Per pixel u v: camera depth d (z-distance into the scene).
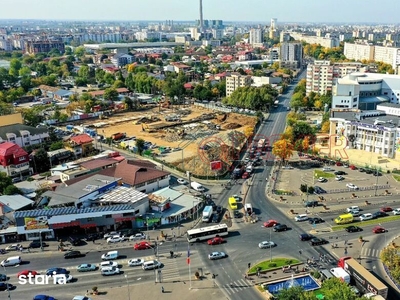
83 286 115.19
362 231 142.38
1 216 151.38
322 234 140.75
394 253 121.88
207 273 120.06
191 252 131.75
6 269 124.44
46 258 130.00
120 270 122.38
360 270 111.19
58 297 110.38
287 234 141.75
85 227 144.25
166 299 108.38
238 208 164.00
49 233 143.12
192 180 196.25
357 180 190.38
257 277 117.19
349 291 95.31
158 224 150.12
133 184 170.12
